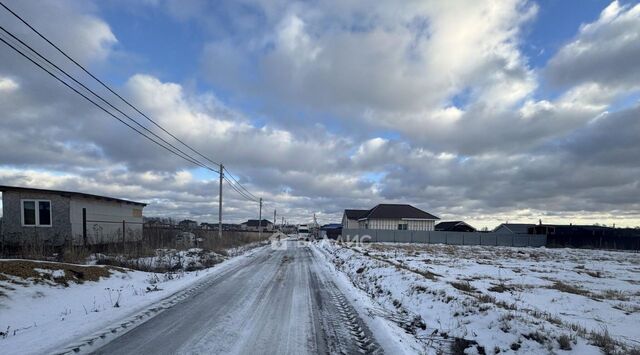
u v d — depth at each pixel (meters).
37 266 10.49
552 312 10.08
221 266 19.56
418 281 11.47
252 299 10.46
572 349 5.71
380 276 14.14
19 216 19.75
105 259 16.19
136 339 6.48
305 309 9.20
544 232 68.69
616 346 6.19
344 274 17.03
